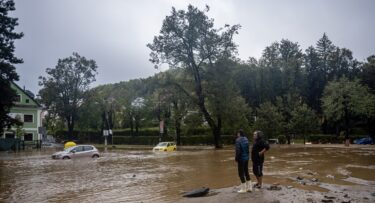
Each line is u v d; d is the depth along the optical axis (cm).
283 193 1219
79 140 8919
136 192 1438
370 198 1162
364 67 9069
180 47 5256
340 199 1134
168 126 7325
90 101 8131
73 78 7975
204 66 5328
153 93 7519
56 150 5541
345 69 9394
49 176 2002
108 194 1407
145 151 4988
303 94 9044
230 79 5212
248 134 6372
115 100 8600
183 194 1346
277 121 6769
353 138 7381
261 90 8756
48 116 8344
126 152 4684
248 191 1244
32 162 3030
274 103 8544
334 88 7244
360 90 7306
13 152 4950
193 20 5181
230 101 5191
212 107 5238
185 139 7600
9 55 4284
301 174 1859
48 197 1370
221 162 2688
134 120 8850
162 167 2412
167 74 5378
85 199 1316
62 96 7969
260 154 1328
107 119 8719
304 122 6831
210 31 5228
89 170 2295
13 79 4278
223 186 1495
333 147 5172
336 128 8412
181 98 5416
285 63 8794
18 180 1848
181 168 2314
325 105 7338
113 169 2341
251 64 8975
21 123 4725
